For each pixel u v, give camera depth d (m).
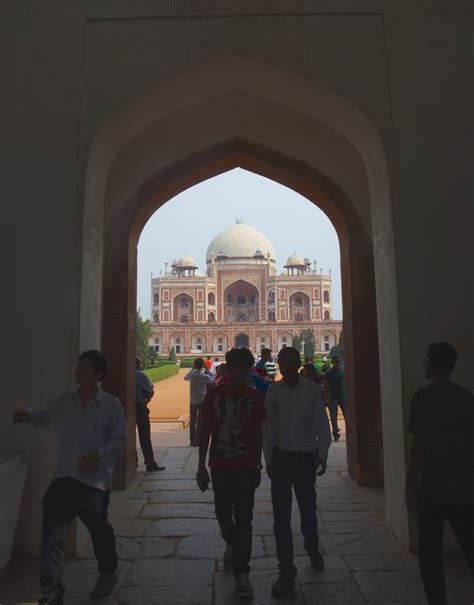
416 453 2.06
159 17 3.40
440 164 3.26
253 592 2.53
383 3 3.42
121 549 3.14
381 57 3.37
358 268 4.79
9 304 3.10
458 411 2.01
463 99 3.32
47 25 3.37
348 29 3.40
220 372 6.89
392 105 3.32
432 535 2.00
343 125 3.68
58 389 3.03
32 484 2.96
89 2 3.41
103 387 4.74
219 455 2.51
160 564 2.90
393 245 3.20
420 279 3.16
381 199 3.44
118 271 4.85
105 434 2.40
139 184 4.94
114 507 4.03
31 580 2.64
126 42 3.37
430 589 1.98
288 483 2.62
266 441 2.68
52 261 3.13
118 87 3.33
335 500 4.17
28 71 3.31
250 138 4.99
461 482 1.96
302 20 3.42
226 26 3.40
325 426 2.69
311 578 2.69
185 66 3.36
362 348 4.73
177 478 5.02
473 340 3.12
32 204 3.18
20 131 3.25
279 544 2.54
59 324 3.08
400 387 3.12
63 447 2.36
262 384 6.03
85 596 2.50
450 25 3.39
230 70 3.58
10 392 3.04
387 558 2.94
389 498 3.44
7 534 2.73
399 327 3.13
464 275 3.17
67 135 3.25
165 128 4.81
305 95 3.62
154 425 9.16
